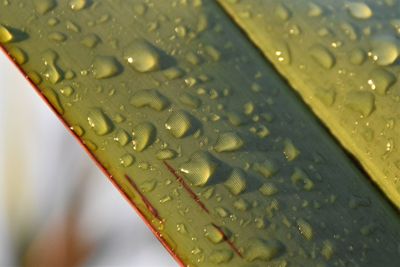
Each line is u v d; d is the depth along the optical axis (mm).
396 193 279
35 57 277
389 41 289
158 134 275
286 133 282
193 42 288
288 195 274
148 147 273
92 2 287
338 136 283
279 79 288
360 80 286
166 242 265
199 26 290
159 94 280
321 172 279
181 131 277
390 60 287
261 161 277
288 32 290
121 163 270
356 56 288
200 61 286
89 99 275
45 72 276
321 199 275
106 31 284
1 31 278
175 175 271
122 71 280
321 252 269
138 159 271
